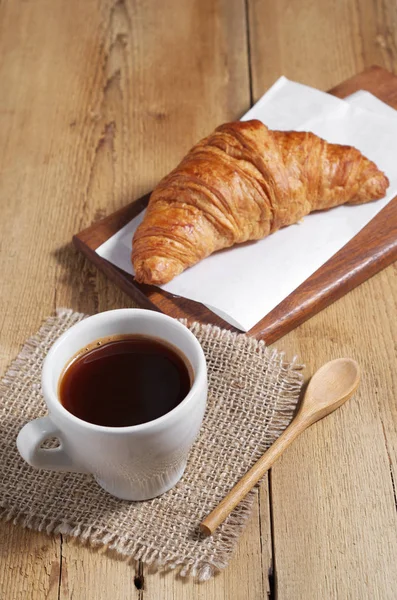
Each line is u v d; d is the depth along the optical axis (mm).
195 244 717
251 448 630
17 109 906
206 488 613
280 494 618
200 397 558
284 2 1010
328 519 606
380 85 891
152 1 1016
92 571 589
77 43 974
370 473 627
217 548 590
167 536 595
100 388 580
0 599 580
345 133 826
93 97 915
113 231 766
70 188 827
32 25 997
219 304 706
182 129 879
